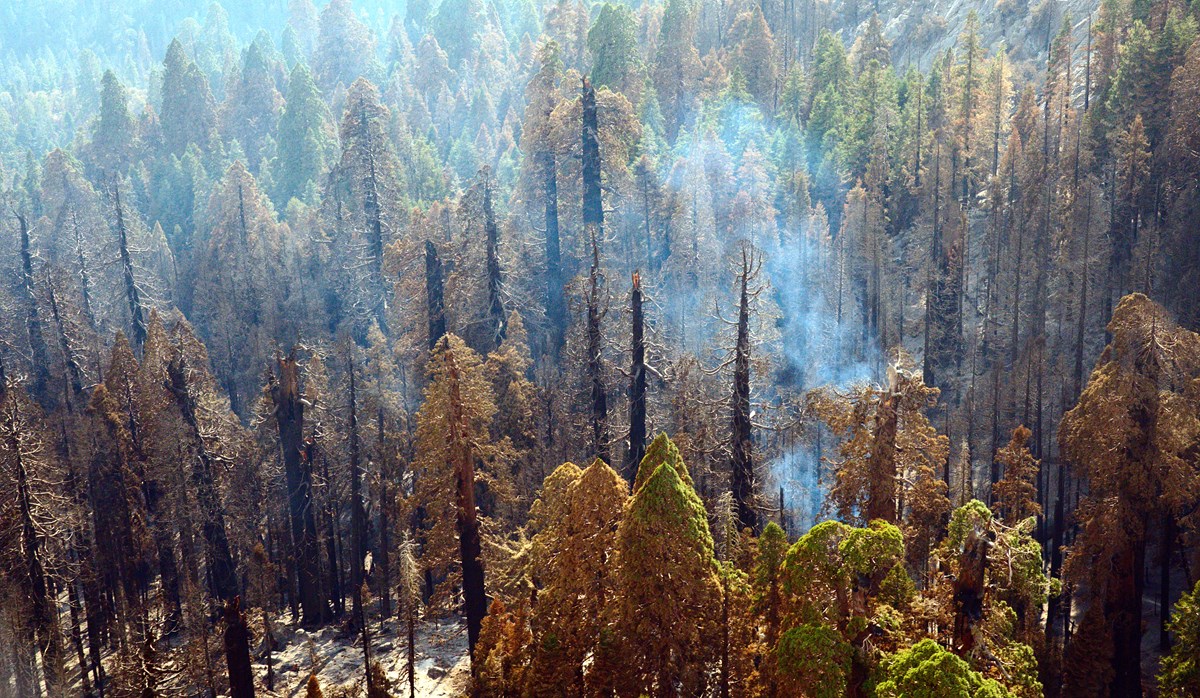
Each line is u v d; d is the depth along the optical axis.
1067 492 58.50
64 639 60.47
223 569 59.81
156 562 68.81
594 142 74.00
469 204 74.31
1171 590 52.03
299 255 100.12
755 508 44.50
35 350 91.69
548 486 39.16
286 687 50.44
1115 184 76.50
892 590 30.62
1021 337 72.56
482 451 45.88
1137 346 42.59
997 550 30.62
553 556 36.31
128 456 63.19
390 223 92.19
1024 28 134.75
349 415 61.88
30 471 51.81
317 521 63.09
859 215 82.88
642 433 49.72
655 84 117.75
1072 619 50.31
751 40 122.69
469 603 44.72
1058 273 74.19
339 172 93.75
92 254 104.19
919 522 38.22
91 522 63.78
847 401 39.53
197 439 59.97
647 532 31.70
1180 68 73.00
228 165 139.62
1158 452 42.03
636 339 49.56
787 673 28.47
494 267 70.56
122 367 65.06
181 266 114.19
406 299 75.12
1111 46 93.12
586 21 152.62
